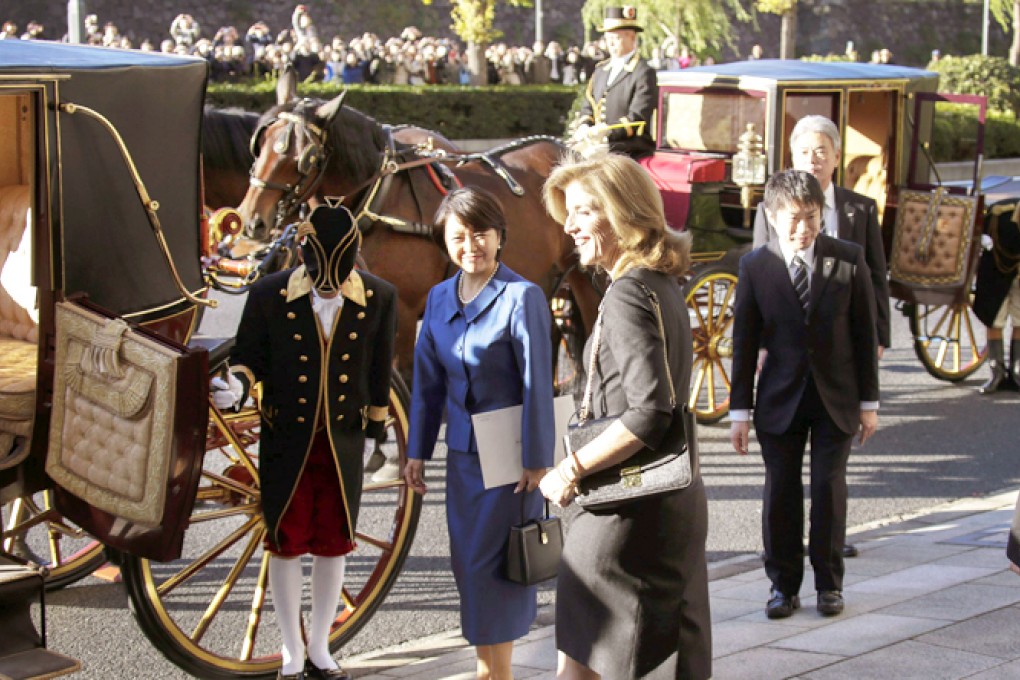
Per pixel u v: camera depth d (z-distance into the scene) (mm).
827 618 5984
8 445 4945
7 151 6258
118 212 5051
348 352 5152
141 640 6098
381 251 8031
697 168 10219
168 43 30406
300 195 7816
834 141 7293
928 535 7566
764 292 6039
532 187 9016
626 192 3996
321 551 5254
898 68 11711
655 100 10531
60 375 4758
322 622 5320
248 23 44625
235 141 9195
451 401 5051
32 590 4230
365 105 28062
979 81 33094
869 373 6016
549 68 37969
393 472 8539
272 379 5152
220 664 5398
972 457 9555
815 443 6055
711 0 41656
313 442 5191
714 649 5551
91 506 4723
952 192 11148
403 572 7125
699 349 10297
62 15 39531
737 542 7641
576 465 3943
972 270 11023
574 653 4105
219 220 6473
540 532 4887
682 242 4055
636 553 3994
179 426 4422
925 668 5047
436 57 34375
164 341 4590
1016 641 5336
